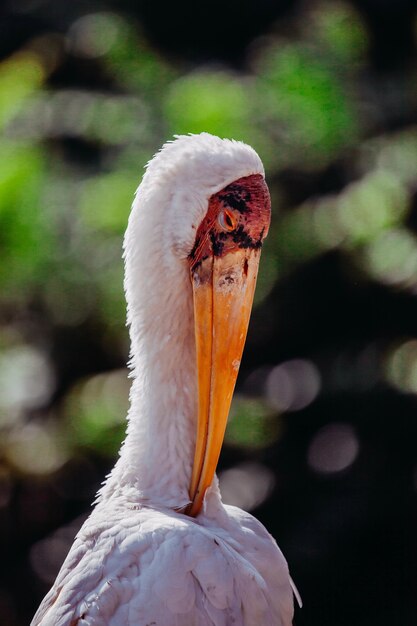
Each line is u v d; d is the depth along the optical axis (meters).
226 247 5.29
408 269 12.09
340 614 12.14
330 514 12.13
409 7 14.16
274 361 13.00
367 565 12.14
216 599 4.82
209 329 5.33
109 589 4.84
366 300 12.68
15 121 12.82
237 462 12.42
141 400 5.44
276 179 12.38
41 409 12.82
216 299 5.31
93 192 12.04
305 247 12.30
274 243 12.35
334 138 12.38
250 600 4.94
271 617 5.12
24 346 12.93
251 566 5.09
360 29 13.23
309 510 12.27
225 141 5.32
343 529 12.07
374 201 12.08
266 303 12.66
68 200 12.34
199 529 4.98
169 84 13.26
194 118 12.00
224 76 13.18
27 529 12.77
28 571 12.79
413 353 12.29
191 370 5.45
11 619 12.68
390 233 12.09
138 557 4.89
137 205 5.39
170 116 12.34
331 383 12.45
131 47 13.55
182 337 5.43
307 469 12.38
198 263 5.32
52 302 12.54
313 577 12.09
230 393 5.35
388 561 12.16
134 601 4.80
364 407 12.34
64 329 12.72
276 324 12.76
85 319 12.55
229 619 4.85
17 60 14.05
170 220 5.30
